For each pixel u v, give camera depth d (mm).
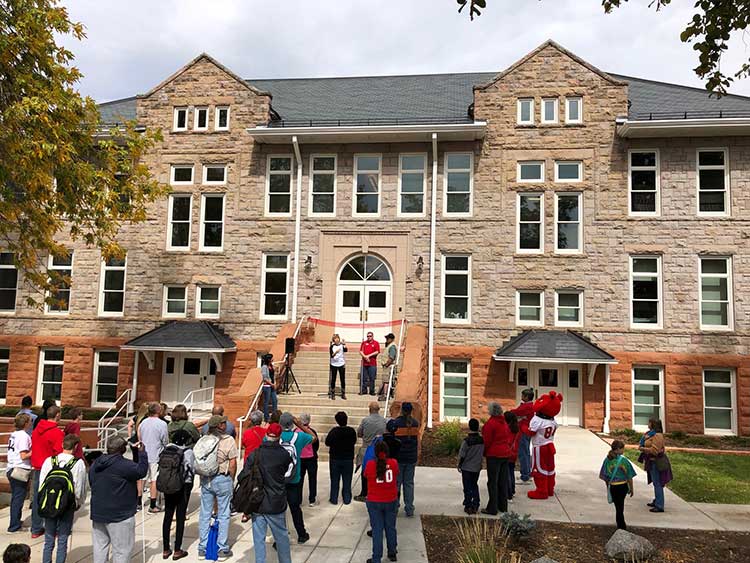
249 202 23188
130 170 17859
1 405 23109
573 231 22016
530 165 22422
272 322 22578
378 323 22266
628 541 8953
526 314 21953
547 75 22453
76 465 7996
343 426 11484
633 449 17719
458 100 25203
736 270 20812
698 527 10391
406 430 10758
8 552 5648
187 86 23891
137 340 21734
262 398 17312
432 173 22594
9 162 14398
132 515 7457
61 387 23156
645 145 21719
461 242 22188
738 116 20859
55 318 23422
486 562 8156
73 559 8688
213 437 8758
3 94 15117
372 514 8414
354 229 22703
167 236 23500
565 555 9031
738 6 9414
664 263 21219
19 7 14656
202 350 21094
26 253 16688
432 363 21703
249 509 7441
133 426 11555
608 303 21344
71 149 15102
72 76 15969
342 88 27812
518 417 12898
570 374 21375
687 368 20641
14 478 9828
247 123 23484
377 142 22859
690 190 21344
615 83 22016
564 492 12523
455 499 11797
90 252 23656
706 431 20516
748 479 14133
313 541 9484
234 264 22984
